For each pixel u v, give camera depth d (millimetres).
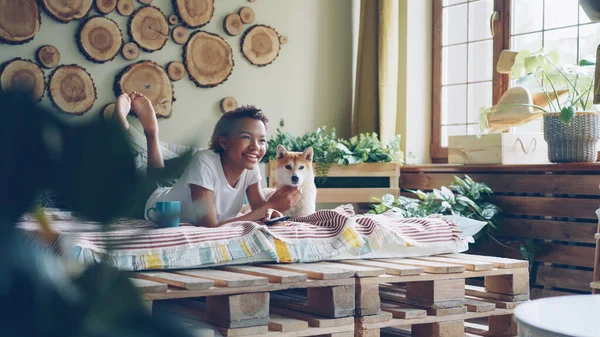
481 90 4754
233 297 1970
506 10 4594
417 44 4984
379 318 2260
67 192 277
